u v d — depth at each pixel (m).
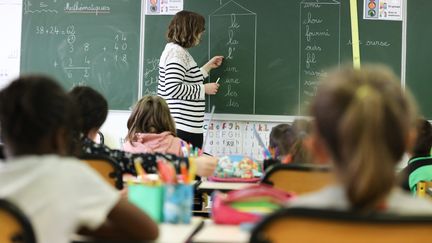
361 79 0.92
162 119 3.01
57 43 4.27
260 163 3.02
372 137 0.87
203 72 4.05
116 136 4.23
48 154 1.18
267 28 4.13
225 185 2.54
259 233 0.98
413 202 0.98
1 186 1.14
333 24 4.09
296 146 2.29
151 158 2.12
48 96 1.14
